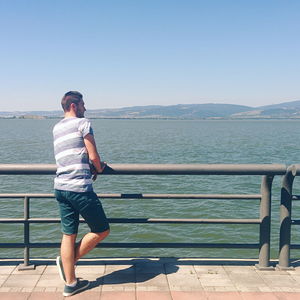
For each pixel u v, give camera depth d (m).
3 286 3.51
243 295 3.36
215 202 16.67
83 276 3.74
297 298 3.32
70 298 3.29
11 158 36.94
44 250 10.79
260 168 3.71
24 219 3.87
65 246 3.42
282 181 3.94
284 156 40.03
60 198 3.40
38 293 3.38
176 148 49.81
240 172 3.69
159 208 15.71
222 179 23.77
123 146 53.34
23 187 21.23
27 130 123.31
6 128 145.50
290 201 3.93
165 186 21.52
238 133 106.75
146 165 3.62
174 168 3.63
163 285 3.55
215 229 12.73
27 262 3.93
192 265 4.06
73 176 3.31
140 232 12.53
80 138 3.36
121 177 24.28
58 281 3.63
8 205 15.93
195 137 82.00
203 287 3.52
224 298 3.30
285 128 162.12
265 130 134.38
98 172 3.57
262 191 3.93
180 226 13.11
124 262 4.12
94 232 3.50
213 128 161.38
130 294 3.36
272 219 13.46
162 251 10.92
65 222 3.44
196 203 16.50
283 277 3.78
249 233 12.34
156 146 53.53
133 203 16.41
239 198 3.86
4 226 12.82
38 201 16.56
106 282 3.60
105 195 3.82
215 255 10.63
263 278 3.75
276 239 11.42
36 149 47.41
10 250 10.84
